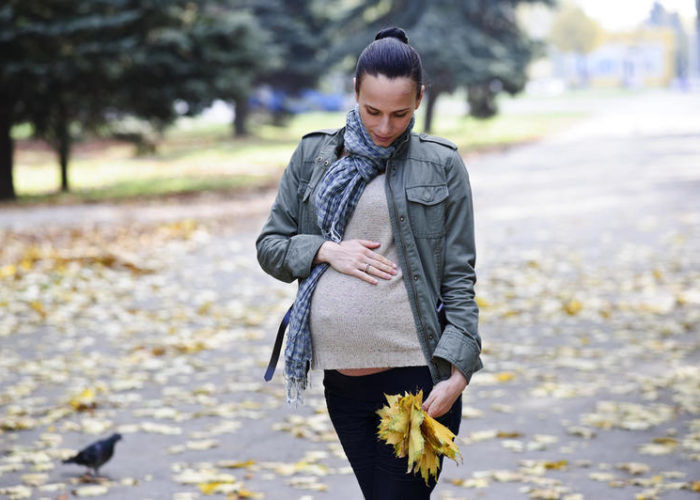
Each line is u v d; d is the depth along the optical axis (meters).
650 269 11.90
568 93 107.38
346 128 3.09
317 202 3.08
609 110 65.12
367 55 2.89
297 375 3.12
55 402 6.99
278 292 11.18
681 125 45.06
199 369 7.97
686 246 13.43
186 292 11.20
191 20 23.48
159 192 24.39
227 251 14.16
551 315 9.66
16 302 10.55
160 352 8.41
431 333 3.05
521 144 37.81
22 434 6.27
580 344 8.52
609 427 6.22
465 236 3.11
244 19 23.17
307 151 3.20
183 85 22.70
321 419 6.55
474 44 40.75
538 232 15.20
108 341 8.92
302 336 3.10
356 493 5.18
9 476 5.46
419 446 2.76
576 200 19.22
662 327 8.97
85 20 21.02
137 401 7.04
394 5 43.16
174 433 6.27
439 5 41.09
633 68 121.75
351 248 3.04
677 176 23.12
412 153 3.08
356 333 3.04
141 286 11.55
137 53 21.56
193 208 20.31
